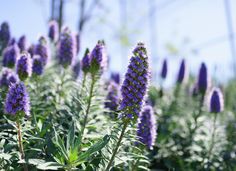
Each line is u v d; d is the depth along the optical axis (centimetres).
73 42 205
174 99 299
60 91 201
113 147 153
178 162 221
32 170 148
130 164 172
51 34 255
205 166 219
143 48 142
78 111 181
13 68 220
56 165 140
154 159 222
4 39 257
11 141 149
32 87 195
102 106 192
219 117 288
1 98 172
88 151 140
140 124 169
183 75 296
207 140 230
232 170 225
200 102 252
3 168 146
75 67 249
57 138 143
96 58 177
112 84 203
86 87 181
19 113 141
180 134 242
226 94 334
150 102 254
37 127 154
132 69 141
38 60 199
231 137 243
